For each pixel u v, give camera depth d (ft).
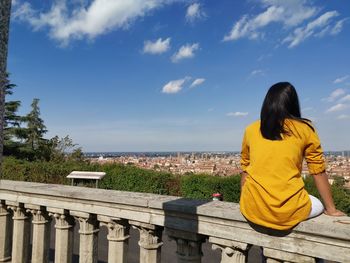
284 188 7.78
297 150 7.97
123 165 48.55
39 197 13.50
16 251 14.29
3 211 15.07
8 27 6.44
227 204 10.05
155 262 11.19
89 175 38.09
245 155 9.19
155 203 10.53
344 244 7.38
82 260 12.35
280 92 8.34
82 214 12.41
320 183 8.14
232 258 9.33
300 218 7.72
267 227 7.98
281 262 8.41
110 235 11.85
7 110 106.52
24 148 105.29
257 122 9.01
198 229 9.81
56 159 78.84
